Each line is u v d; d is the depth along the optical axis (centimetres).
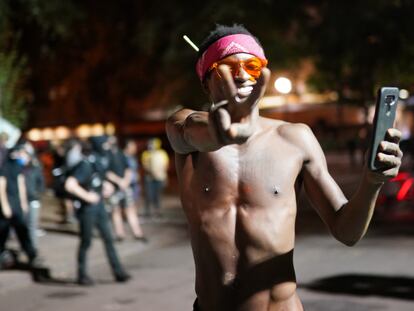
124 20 2548
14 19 1894
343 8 2081
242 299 213
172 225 1370
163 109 3070
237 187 216
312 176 222
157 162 1486
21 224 927
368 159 185
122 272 849
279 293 213
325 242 1089
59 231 1278
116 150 1129
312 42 2192
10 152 938
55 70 2622
